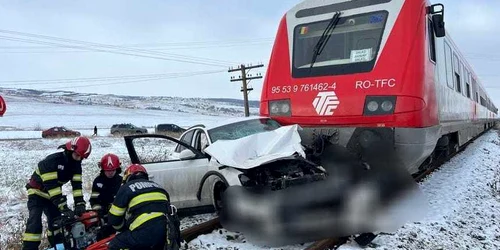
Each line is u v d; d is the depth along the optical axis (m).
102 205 5.75
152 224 4.29
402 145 6.70
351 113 6.99
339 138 7.03
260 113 8.23
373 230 5.96
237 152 6.32
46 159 5.29
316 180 6.11
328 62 7.48
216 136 7.55
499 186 10.34
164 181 6.95
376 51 7.07
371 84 6.90
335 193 5.93
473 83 15.77
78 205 5.25
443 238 6.05
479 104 18.53
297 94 7.59
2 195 10.41
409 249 5.55
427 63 7.18
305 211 5.70
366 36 7.27
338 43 7.50
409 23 7.01
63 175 5.38
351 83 7.08
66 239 5.03
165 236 4.35
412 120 6.64
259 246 5.71
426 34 7.27
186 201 7.01
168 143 25.66
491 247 5.94
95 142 28.50
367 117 6.87
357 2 7.52
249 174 6.16
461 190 8.94
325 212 5.80
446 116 9.11
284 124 7.74
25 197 10.16
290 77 7.77
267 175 6.15
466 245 5.93
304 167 6.52
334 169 6.60
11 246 6.16
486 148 19.06
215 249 5.60
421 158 7.26
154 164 7.09
